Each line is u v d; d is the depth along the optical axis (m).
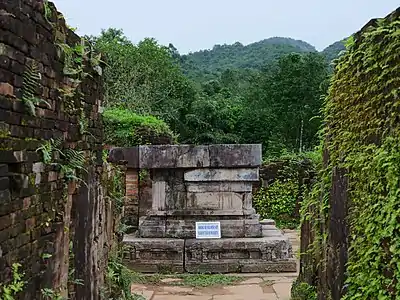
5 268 2.83
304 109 23.92
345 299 4.12
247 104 27.31
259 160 9.75
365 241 3.86
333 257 4.96
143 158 9.70
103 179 5.76
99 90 5.40
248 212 9.89
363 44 4.23
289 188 15.62
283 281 8.85
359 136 4.29
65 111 4.10
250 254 9.62
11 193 2.94
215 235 9.73
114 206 6.63
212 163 9.72
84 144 4.77
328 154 5.53
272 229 10.80
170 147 9.73
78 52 4.41
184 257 9.55
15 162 2.96
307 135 23.89
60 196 3.98
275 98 25.22
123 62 23.80
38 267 3.44
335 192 5.01
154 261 9.52
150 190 11.16
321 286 5.60
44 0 3.48
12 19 2.88
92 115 5.12
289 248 9.66
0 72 2.73
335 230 4.93
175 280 8.96
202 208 9.85
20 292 3.06
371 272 3.65
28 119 3.18
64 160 4.09
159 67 25.61
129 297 6.79
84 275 4.76
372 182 3.72
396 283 3.28
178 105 25.81
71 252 4.34
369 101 4.02
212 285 8.64
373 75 3.95
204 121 25.97
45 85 3.55
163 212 9.86
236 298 7.81
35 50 3.31
